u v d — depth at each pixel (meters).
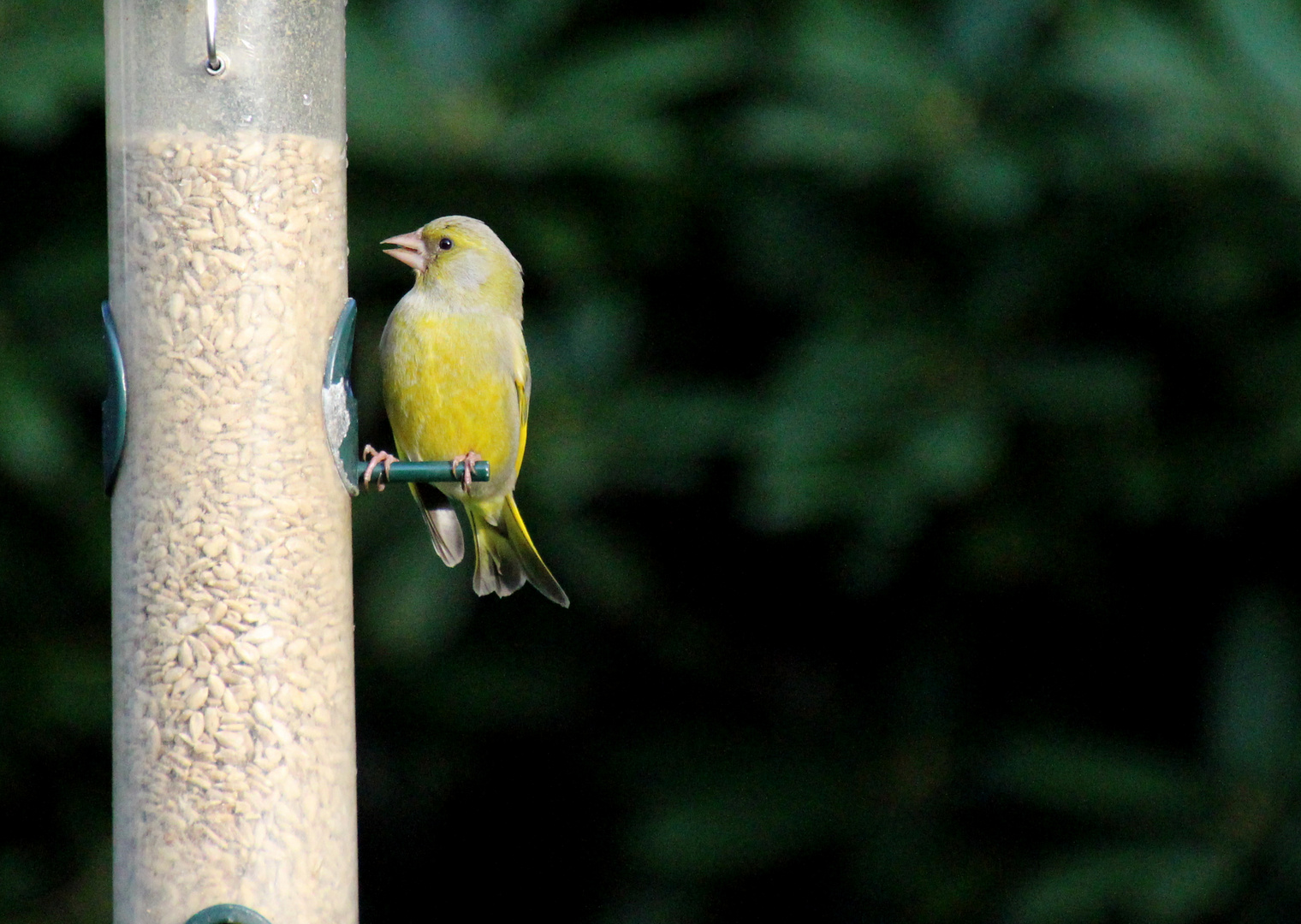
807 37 9.81
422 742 11.87
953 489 9.26
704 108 10.94
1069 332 9.88
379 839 12.65
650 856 10.76
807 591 11.72
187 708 6.83
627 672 11.76
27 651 10.62
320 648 7.02
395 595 9.89
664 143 10.25
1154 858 9.78
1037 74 9.70
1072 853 10.00
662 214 10.78
